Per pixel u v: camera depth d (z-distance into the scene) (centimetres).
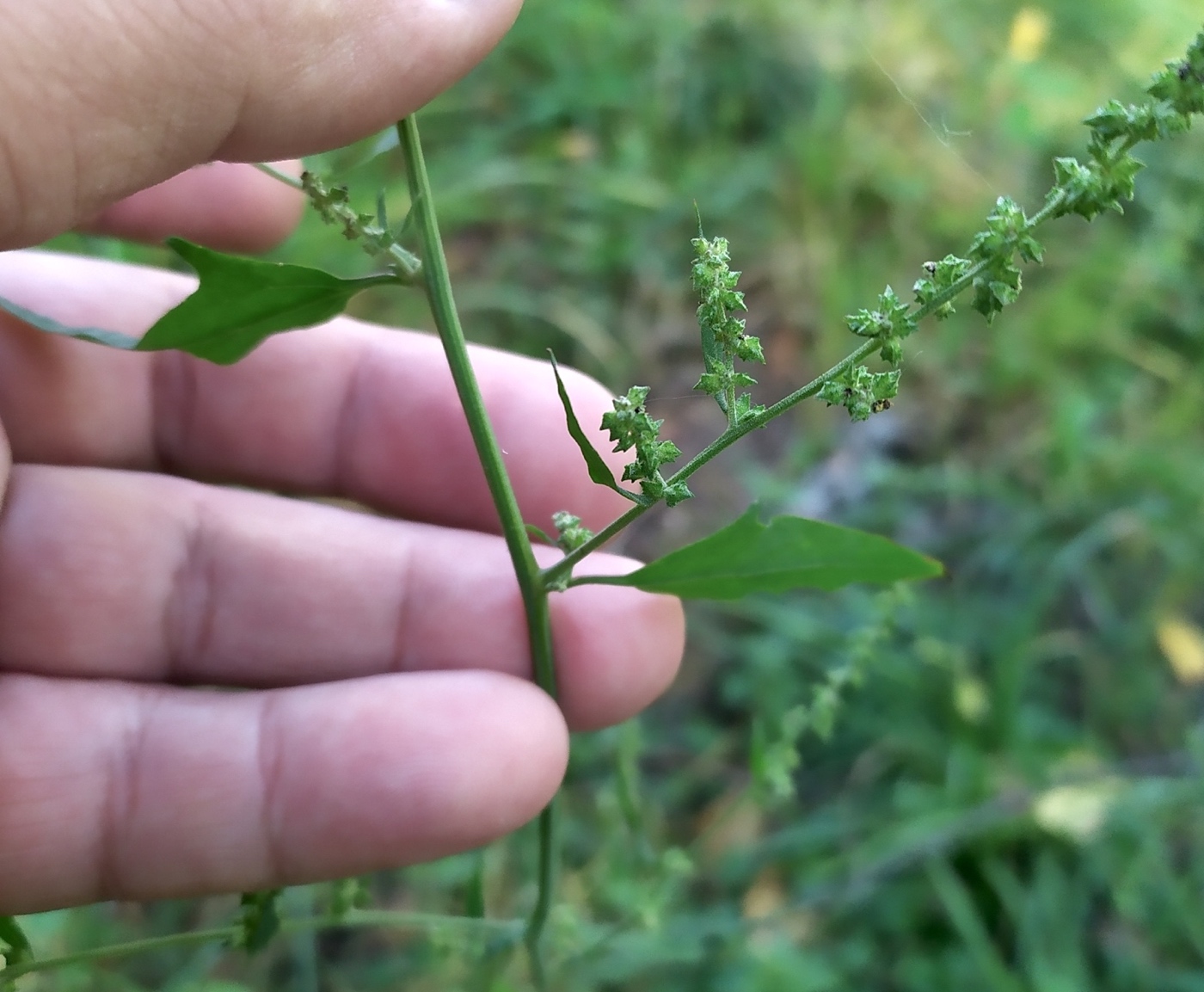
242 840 9
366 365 11
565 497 11
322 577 10
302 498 12
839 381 6
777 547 7
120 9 7
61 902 9
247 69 7
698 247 6
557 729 9
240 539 10
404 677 9
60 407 10
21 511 9
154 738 9
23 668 10
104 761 9
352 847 9
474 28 7
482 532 11
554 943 11
